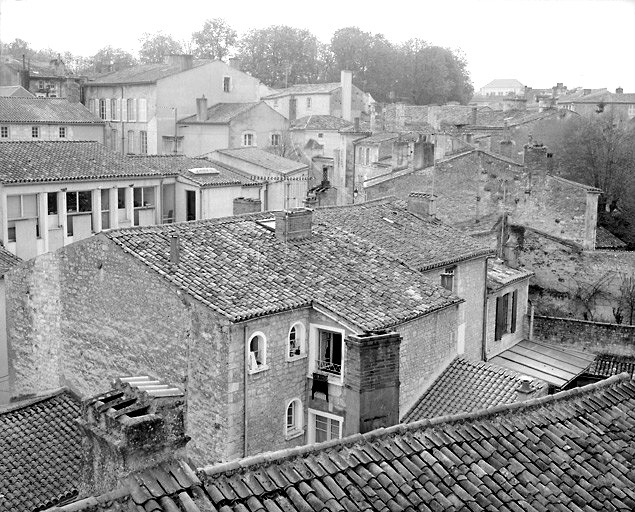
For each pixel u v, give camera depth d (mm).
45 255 25906
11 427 22141
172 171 47844
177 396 12086
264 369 21641
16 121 62969
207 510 9883
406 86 104625
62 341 25766
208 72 73375
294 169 53844
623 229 49625
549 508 11602
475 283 30953
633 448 13438
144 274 22562
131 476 10039
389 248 28594
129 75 75062
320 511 10383
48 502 19797
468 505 11250
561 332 35656
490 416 13289
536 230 41000
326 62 108500
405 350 24141
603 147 51000
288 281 23484
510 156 51000
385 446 11938
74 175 42219
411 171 44031
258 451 21734
